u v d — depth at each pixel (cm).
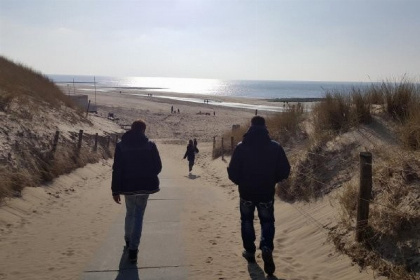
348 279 424
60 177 1070
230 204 884
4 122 1116
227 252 545
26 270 471
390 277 391
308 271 471
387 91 858
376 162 625
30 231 633
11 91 1430
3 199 731
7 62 2141
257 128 491
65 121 1755
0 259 507
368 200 468
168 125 4128
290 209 727
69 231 638
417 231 418
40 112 1505
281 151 490
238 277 456
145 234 624
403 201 470
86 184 1119
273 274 462
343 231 519
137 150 509
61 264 491
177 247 561
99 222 700
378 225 460
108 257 516
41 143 1152
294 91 19588
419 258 390
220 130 3906
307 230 594
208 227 676
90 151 1568
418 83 838
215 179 1332
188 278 452
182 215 758
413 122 658
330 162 763
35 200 819
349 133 820
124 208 822
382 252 431
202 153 2400
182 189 1084
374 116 836
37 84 2045
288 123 1227
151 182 512
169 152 2594
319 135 886
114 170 505
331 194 671
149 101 6831
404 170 519
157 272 468
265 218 483
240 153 487
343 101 923
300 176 796
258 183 480
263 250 453
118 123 3494
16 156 948
